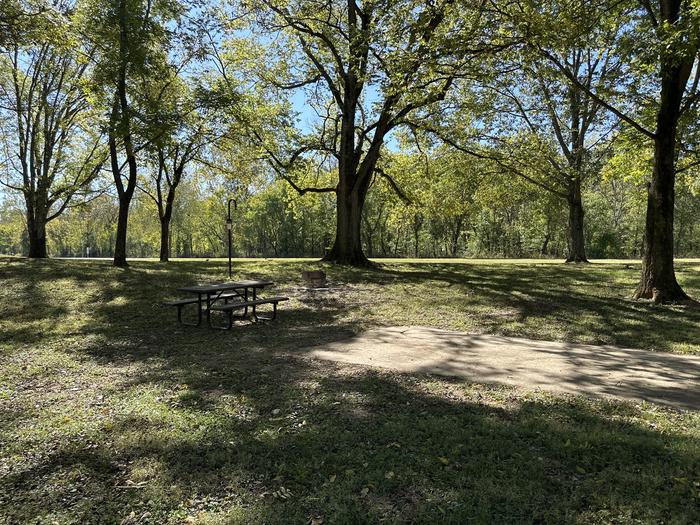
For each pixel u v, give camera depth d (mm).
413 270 20594
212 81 23141
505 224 67188
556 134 28141
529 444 4000
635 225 61375
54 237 76500
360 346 7859
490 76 13453
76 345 7832
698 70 16250
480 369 6434
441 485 3299
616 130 20797
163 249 26906
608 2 12500
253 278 16219
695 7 9852
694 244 65438
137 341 8109
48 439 4082
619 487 3273
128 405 4918
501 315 10812
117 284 13922
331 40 20453
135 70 17234
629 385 5746
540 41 11086
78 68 26031
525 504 3066
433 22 14141
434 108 20188
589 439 4047
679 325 9469
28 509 3016
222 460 3684
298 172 24328
